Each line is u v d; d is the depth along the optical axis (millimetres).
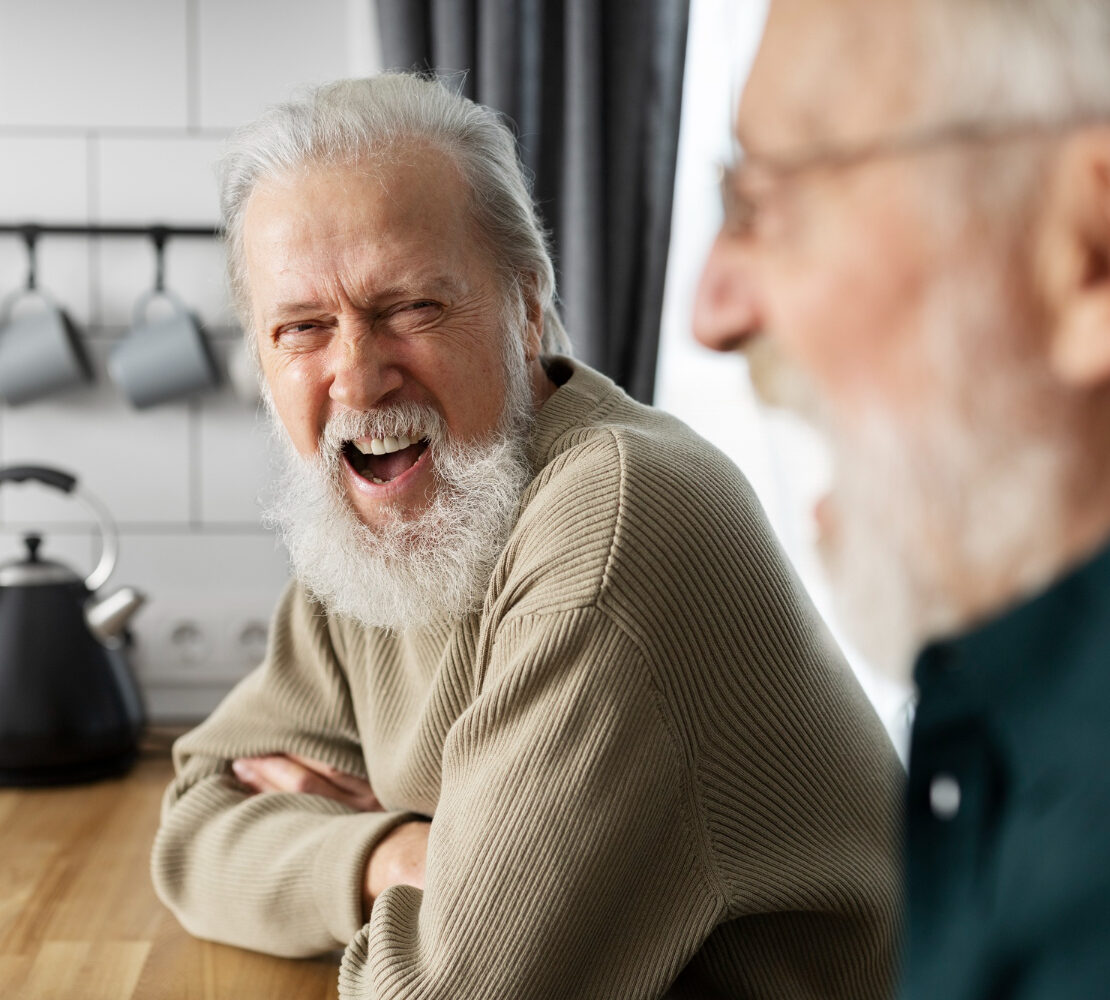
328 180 973
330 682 1228
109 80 1825
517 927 820
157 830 1413
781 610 925
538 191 1787
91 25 1817
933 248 341
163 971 1072
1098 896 316
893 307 349
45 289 1843
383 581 1031
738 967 921
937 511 360
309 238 973
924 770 372
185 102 1835
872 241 348
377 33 1753
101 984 1047
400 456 1062
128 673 1663
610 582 854
